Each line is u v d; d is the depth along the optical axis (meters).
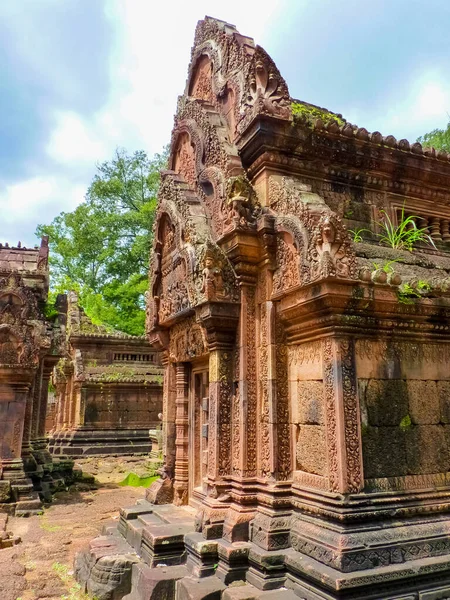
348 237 4.91
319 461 4.98
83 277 35.25
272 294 5.71
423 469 5.10
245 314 5.91
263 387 5.70
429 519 4.91
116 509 10.69
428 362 5.45
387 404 5.06
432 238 7.79
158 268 8.54
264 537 4.99
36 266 15.24
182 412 7.85
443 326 5.49
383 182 7.24
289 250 5.48
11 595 5.72
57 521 9.55
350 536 4.41
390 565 4.40
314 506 4.84
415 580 4.46
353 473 4.64
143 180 34.38
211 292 5.87
